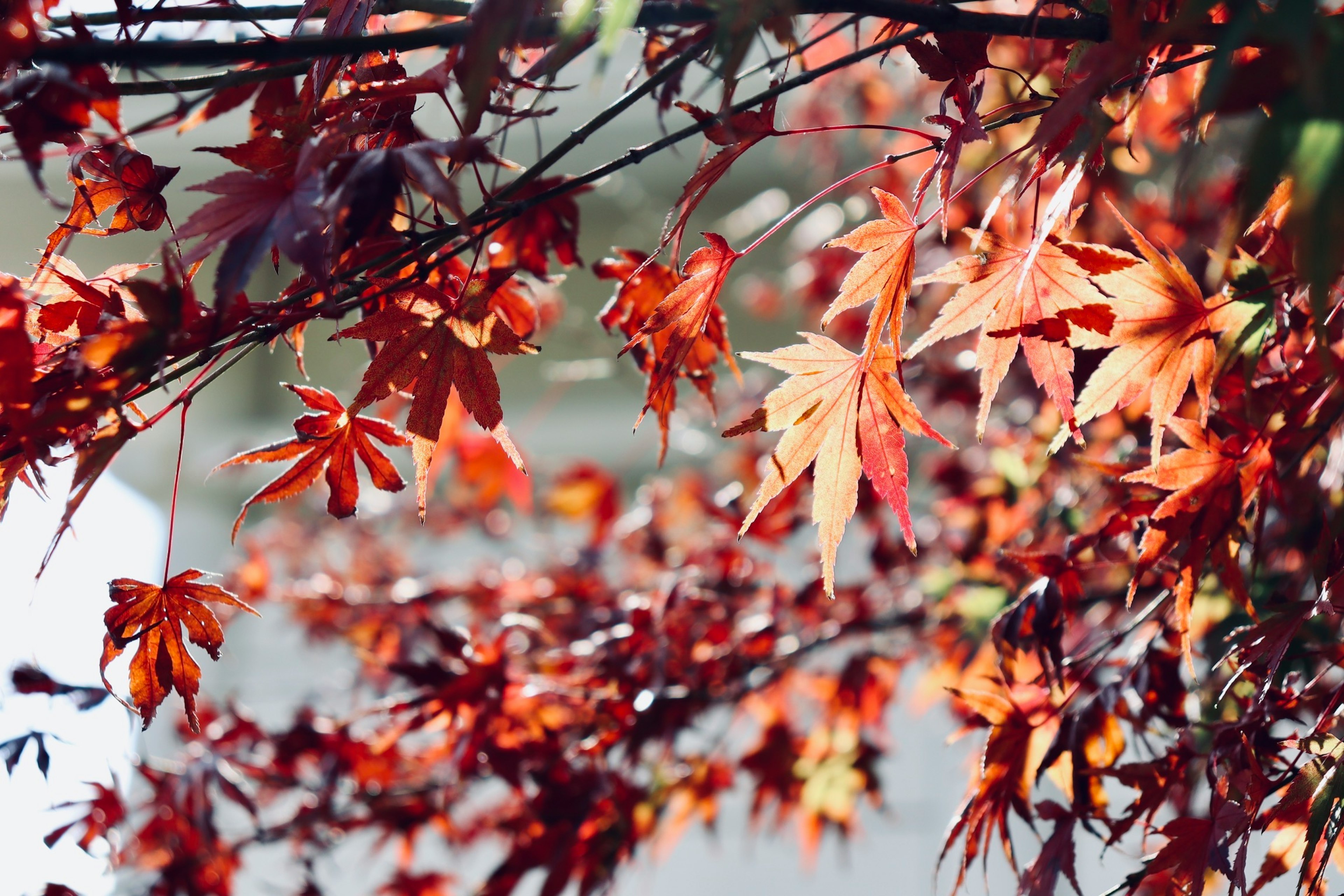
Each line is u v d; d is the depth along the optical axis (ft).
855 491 2.51
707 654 3.32
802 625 3.77
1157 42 2.27
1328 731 2.49
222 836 3.22
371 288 2.45
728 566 3.60
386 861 6.38
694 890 7.29
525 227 2.67
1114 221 3.18
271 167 2.37
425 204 2.65
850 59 2.43
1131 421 2.93
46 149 2.36
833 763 3.86
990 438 3.95
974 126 2.43
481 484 4.53
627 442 7.67
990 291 2.48
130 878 3.34
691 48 2.42
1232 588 2.54
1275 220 2.47
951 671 3.69
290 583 4.68
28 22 2.25
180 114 2.33
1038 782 2.63
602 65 2.25
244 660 7.21
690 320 2.48
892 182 4.38
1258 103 2.19
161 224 2.47
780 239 7.72
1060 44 2.58
